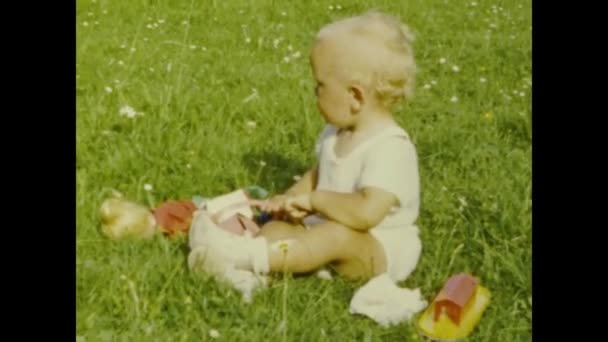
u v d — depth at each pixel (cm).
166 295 206
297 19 345
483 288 212
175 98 274
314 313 204
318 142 229
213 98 279
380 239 216
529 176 243
